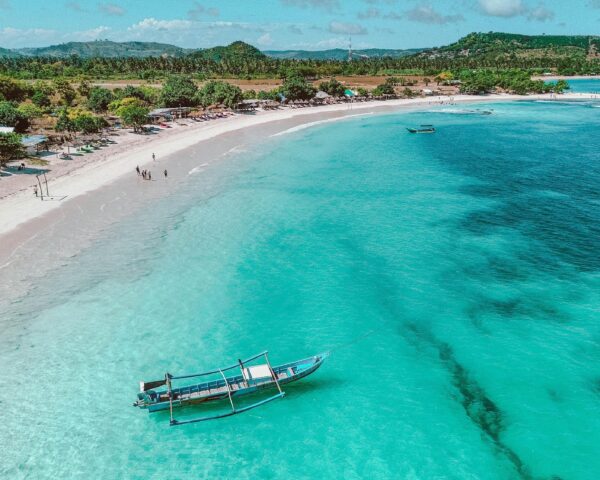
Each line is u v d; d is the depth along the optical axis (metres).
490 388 34.41
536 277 49.09
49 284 46.16
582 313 42.56
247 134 125.31
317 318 42.88
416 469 28.38
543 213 67.50
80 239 56.00
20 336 38.59
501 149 113.50
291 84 182.75
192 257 53.19
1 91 133.75
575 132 138.12
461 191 78.75
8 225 57.59
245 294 46.38
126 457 29.00
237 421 32.16
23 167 78.88
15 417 31.17
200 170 88.12
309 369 34.81
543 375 35.34
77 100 151.38
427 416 32.22
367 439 30.56
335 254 54.88
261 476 28.06
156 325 41.06
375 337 40.31
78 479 27.39
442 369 36.53
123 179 79.12
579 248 55.53
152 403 31.72
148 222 62.12
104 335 39.41
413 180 85.56
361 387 35.00
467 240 58.50
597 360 36.59
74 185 74.06
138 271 49.62
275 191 77.06
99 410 32.16
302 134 129.25
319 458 29.25
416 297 46.00
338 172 90.62
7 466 27.86
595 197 74.44
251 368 34.22
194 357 37.47
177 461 28.92
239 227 61.88
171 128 124.62
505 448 29.58
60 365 35.81
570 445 29.53
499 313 43.12
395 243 57.88
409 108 192.38
